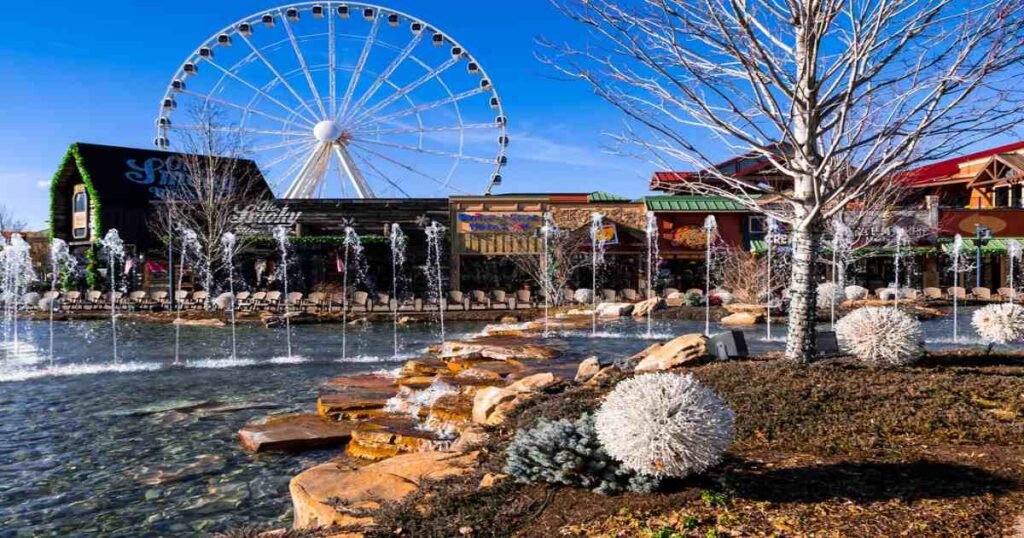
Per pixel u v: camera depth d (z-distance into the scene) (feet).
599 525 16.33
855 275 144.05
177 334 89.40
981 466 19.30
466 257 148.56
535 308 118.93
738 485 18.10
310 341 81.30
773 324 92.58
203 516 23.95
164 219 149.07
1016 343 60.18
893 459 20.13
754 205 32.71
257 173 173.47
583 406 27.32
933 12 25.61
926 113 26.14
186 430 35.96
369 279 148.56
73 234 164.86
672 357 35.06
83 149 155.02
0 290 135.44
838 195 32.71
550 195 167.43
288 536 17.37
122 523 23.39
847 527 15.51
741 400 25.86
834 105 29.25
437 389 38.83
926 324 88.74
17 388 48.80
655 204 146.10
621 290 133.49
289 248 144.36
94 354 68.80
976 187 159.33
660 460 17.44
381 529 17.12
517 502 17.95
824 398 25.93
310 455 31.04
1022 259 143.95
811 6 26.94
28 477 28.25
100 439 34.12
